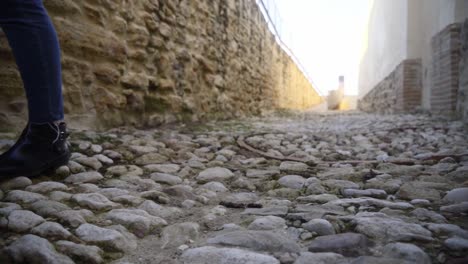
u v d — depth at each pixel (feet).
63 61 8.61
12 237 3.54
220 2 18.34
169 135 10.96
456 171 6.31
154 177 6.38
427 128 13.69
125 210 4.45
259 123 18.98
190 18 14.89
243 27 22.88
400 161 7.72
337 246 3.46
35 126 5.40
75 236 3.65
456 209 4.44
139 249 3.62
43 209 4.18
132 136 9.66
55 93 5.41
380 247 3.44
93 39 9.45
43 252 3.17
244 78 23.44
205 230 4.13
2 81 7.38
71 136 8.24
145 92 11.82
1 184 5.05
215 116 17.87
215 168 7.19
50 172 5.83
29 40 4.99
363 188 5.75
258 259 3.23
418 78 24.97
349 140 12.23
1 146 6.50
